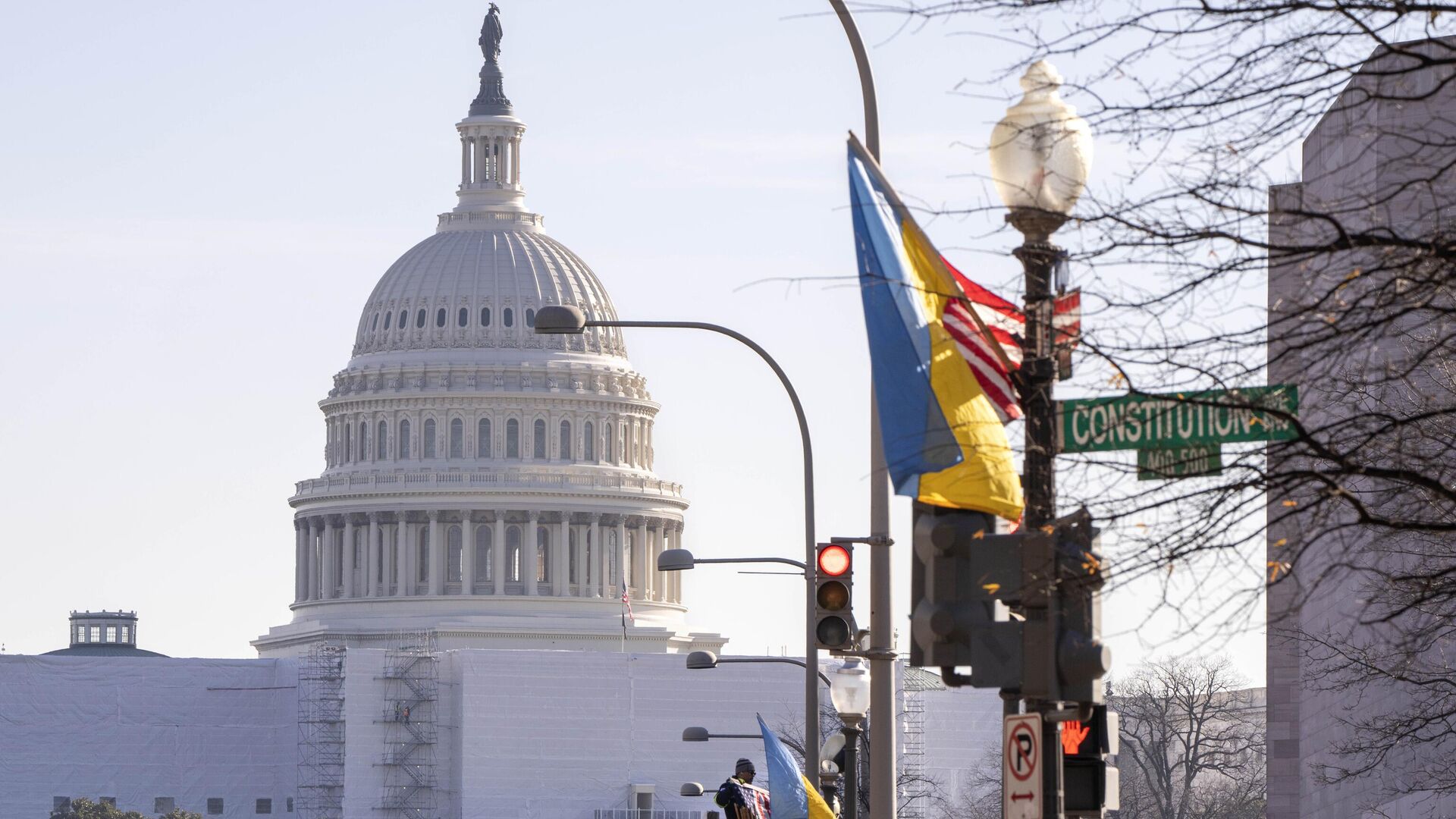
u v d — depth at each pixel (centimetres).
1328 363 4734
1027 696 4022
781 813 8375
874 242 4206
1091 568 3862
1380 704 12288
